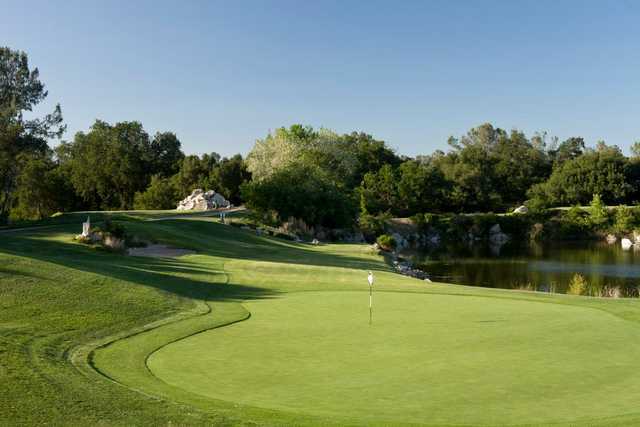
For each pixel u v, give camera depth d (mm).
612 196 98500
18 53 61375
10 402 8891
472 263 54000
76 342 13312
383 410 8711
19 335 13344
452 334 13984
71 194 107188
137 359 11922
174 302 18438
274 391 9688
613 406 8914
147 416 8406
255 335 14125
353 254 48781
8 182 66312
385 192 100500
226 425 8062
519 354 12039
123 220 48656
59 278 18938
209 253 38406
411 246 75812
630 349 12453
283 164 76812
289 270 29234
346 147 100812
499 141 130125
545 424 8117
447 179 107625
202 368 11164
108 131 114375
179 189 103562
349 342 13203
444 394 9484
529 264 53031
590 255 62000
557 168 108812
